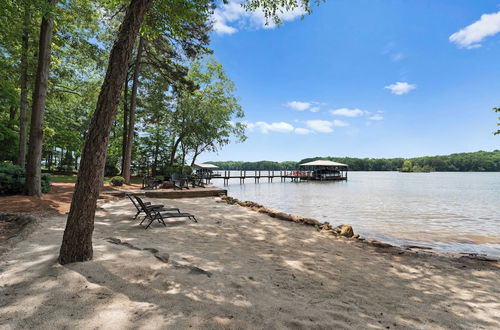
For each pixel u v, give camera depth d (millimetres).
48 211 6777
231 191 26469
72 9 10891
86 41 14125
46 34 8906
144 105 23734
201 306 2252
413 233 8414
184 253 4035
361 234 8156
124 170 17422
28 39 11312
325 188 30953
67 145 23234
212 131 28219
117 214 7215
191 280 2787
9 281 2473
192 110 27000
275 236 5977
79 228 2939
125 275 2689
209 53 18000
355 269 4090
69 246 2908
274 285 3053
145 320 1953
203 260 3764
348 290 3178
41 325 1836
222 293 2588
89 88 18156
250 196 21031
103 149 3107
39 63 8805
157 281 2646
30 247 3580
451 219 11055
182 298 2361
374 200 18047
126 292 2367
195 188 14812
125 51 3168
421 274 4125
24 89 12227
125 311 2061
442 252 6020
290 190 27703
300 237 6086
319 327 2145
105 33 16906
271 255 4469
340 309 2584
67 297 2209
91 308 2070
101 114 3066
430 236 8031
